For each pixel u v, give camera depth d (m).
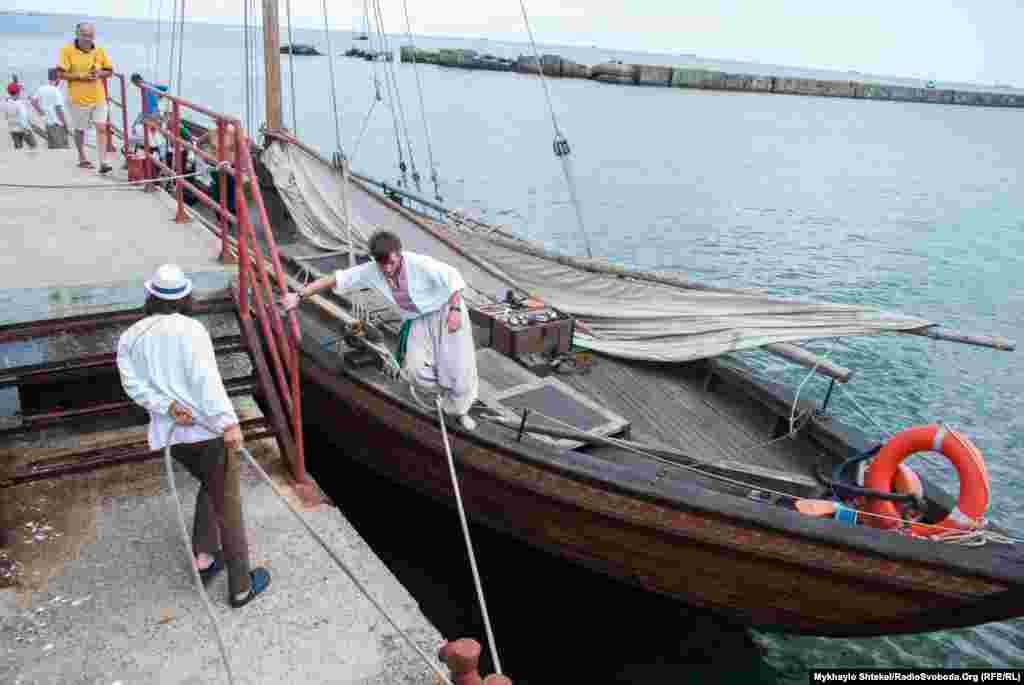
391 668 3.40
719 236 22.31
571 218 23.66
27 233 6.40
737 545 4.91
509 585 6.37
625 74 102.88
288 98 54.59
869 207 28.56
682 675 5.63
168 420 3.39
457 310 4.73
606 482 5.14
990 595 4.36
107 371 4.74
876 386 11.60
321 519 4.35
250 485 4.61
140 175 8.46
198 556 3.79
